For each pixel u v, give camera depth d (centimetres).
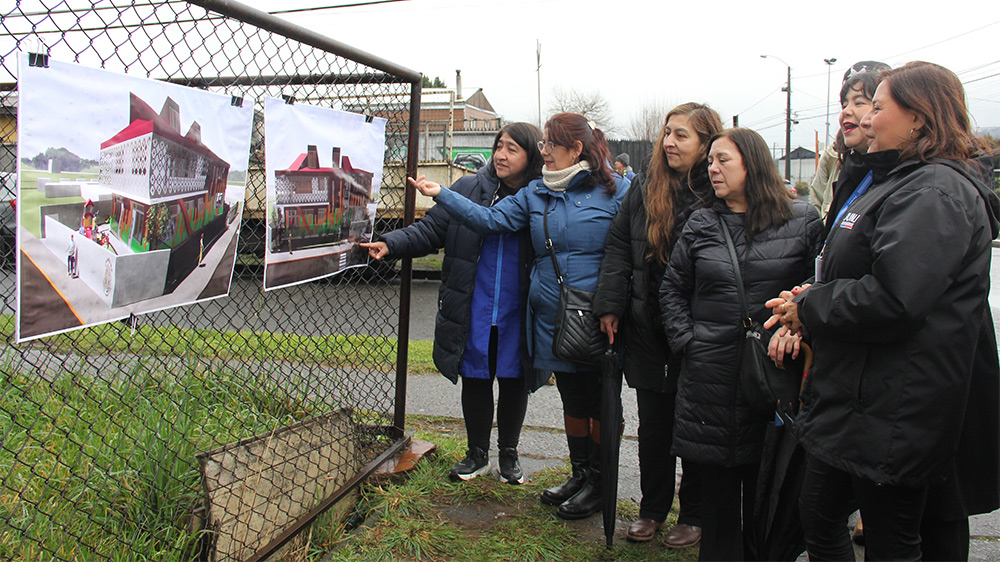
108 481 229
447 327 304
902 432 163
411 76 297
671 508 298
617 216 270
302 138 242
